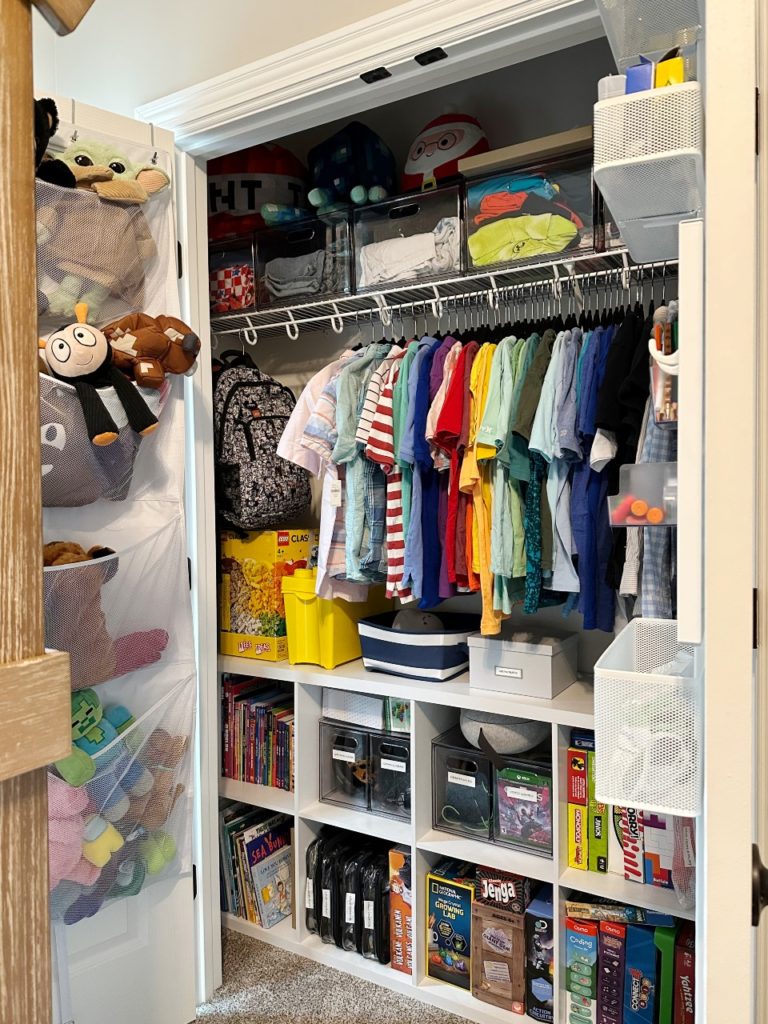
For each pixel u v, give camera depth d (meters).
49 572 1.61
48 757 0.52
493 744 2.10
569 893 2.06
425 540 2.11
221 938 2.47
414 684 2.20
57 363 1.62
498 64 1.86
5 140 0.51
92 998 1.86
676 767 1.06
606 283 2.15
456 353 2.03
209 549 2.27
